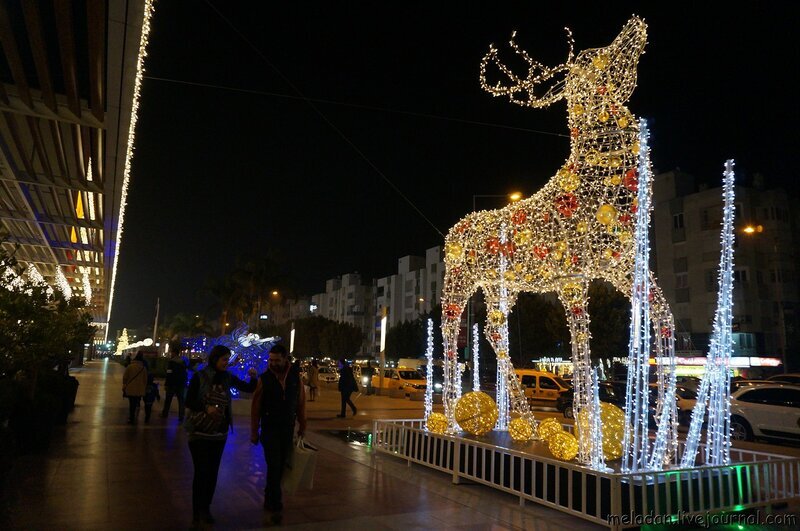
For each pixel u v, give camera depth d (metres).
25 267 7.92
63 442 9.63
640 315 6.05
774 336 35.69
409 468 8.30
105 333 56.28
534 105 7.75
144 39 7.74
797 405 13.44
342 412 16.06
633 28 6.52
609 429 6.75
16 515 5.45
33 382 8.91
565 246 7.03
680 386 20.25
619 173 6.73
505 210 8.22
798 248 37.34
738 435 14.30
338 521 5.53
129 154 11.79
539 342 36.97
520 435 8.27
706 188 39.12
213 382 5.59
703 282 36.81
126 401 17.47
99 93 9.23
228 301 48.47
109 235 18.94
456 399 9.20
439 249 70.19
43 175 13.55
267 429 5.91
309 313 106.44
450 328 9.36
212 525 5.29
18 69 8.42
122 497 6.19
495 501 6.54
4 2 6.85
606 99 6.75
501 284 8.33
